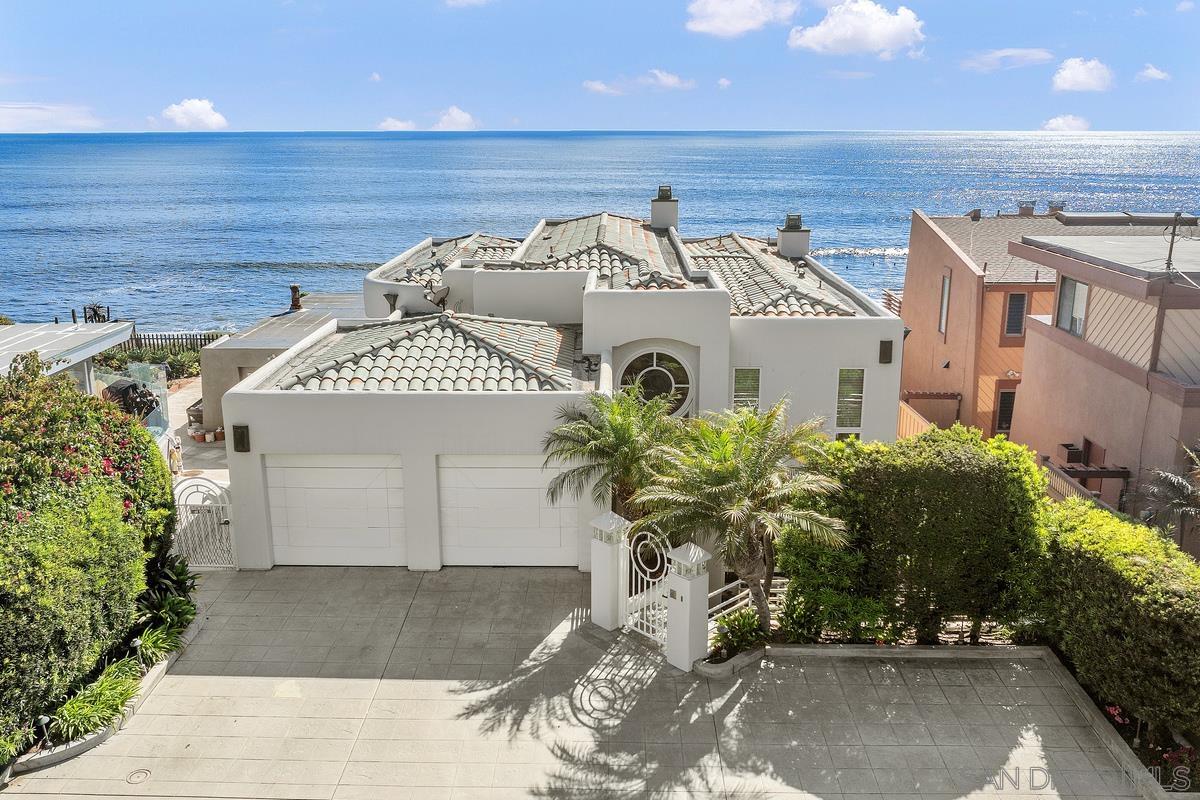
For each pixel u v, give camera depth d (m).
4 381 13.28
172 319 75.00
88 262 107.38
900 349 19.11
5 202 178.00
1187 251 21.50
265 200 179.75
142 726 11.99
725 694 12.73
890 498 13.12
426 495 16.14
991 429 29.27
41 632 10.62
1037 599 13.37
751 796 10.67
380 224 144.38
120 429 13.91
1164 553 11.59
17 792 10.70
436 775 11.07
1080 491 20.20
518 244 27.83
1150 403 19.41
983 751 11.45
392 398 15.68
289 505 16.44
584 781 10.95
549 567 16.69
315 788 10.83
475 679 13.12
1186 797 10.41
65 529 11.48
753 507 12.84
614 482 15.66
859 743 11.62
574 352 19.84
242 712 12.32
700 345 18.81
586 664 13.52
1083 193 194.62
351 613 15.01
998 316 28.59
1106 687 11.62
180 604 14.26
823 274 25.95
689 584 13.03
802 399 19.50
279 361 17.80
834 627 13.71
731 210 162.25
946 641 14.18
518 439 15.88
